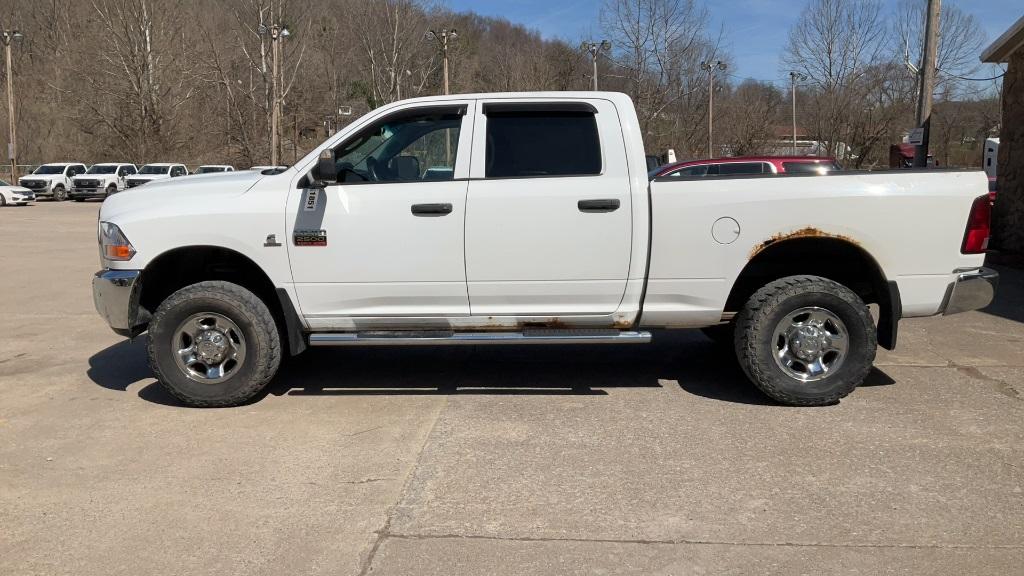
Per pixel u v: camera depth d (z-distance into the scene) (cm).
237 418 500
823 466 413
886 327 514
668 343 707
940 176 495
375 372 610
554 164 502
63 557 329
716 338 659
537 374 602
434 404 526
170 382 509
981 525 348
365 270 503
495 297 508
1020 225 1192
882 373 591
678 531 345
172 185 527
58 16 5781
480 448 444
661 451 437
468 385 572
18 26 5841
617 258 500
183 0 5100
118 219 507
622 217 495
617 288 505
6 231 1952
